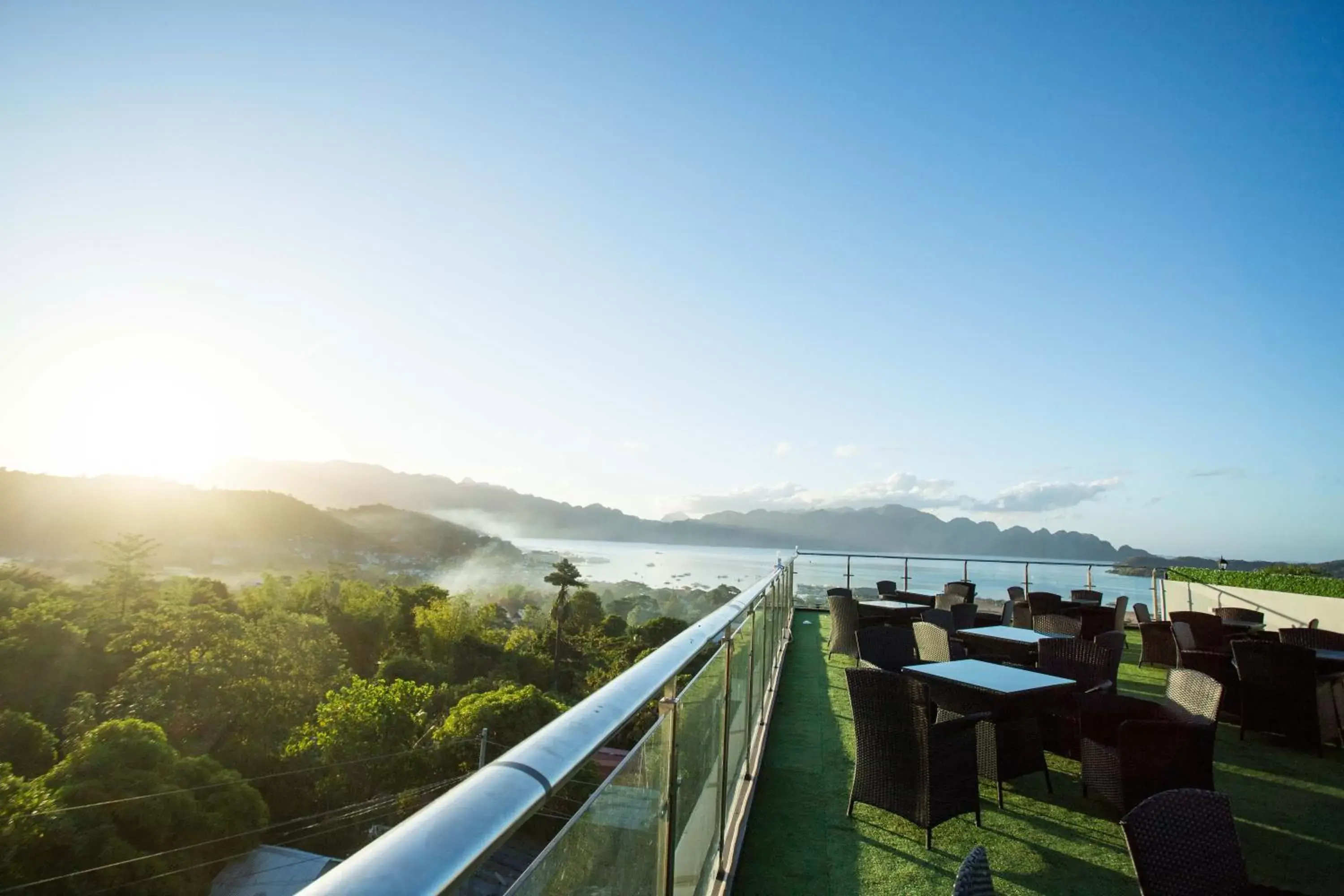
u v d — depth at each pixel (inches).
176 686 1453.0
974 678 167.5
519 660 2849.4
